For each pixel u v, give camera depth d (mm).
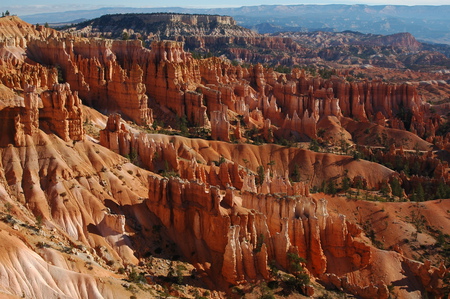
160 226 112250
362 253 115375
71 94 122438
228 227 104250
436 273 114938
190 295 95125
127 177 123375
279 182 134625
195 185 111438
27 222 98938
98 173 118750
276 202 113188
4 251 78688
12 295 74375
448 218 141500
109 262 99500
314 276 109312
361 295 105500
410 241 132000
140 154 144250
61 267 85375
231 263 98625
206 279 101375
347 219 141000
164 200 112938
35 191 106938
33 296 77250
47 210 105062
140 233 109500
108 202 112250
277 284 98812
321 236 115375
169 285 96250
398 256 118500
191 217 111312
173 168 147500
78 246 98312
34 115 115000
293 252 106375
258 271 100875
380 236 134875
